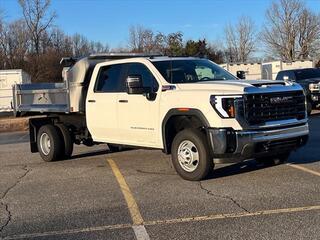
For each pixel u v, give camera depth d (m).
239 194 7.23
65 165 10.66
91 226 6.11
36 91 11.73
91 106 10.08
